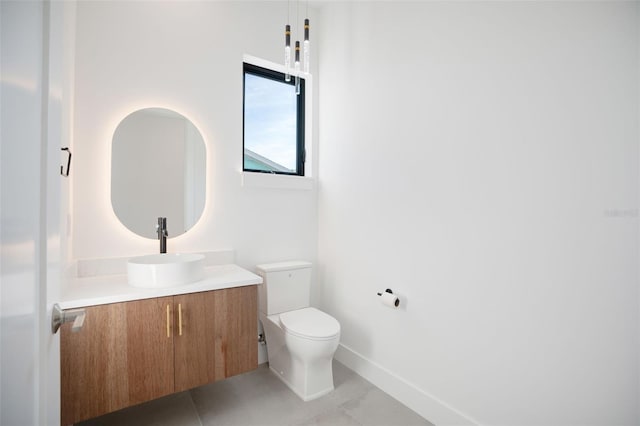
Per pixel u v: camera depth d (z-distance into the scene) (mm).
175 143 2076
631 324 1111
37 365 558
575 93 1242
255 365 1825
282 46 2482
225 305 1729
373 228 2174
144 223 1979
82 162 1799
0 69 383
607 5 1161
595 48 1190
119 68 1901
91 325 1380
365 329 2238
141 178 1972
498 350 1487
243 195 2318
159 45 2020
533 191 1364
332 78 2533
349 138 2373
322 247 2650
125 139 1924
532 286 1370
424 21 1830
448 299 1703
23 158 469
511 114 1436
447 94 1708
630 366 1114
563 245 1277
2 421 401
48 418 646
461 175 1641
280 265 2336
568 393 1265
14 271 438
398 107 1991
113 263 1856
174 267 1608
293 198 2555
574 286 1247
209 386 2080
